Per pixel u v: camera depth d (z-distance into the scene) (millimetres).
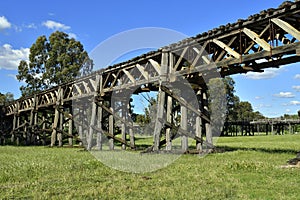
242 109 70625
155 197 5055
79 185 6012
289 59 9539
